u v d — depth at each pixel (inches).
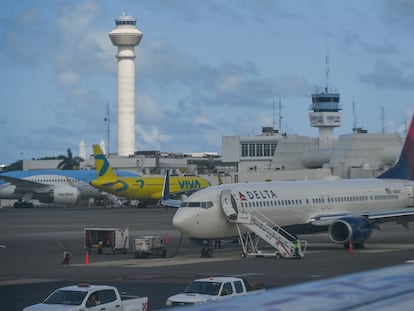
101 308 2731.3
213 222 5743.1
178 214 5733.3
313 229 6604.3
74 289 2770.7
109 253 6476.4
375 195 7244.1
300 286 787.4
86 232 6545.3
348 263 5255.9
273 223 6181.1
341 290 762.2
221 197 5772.6
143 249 5940.0
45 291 3949.3
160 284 4163.4
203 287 3034.0
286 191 6382.9
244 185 6136.8
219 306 728.3
